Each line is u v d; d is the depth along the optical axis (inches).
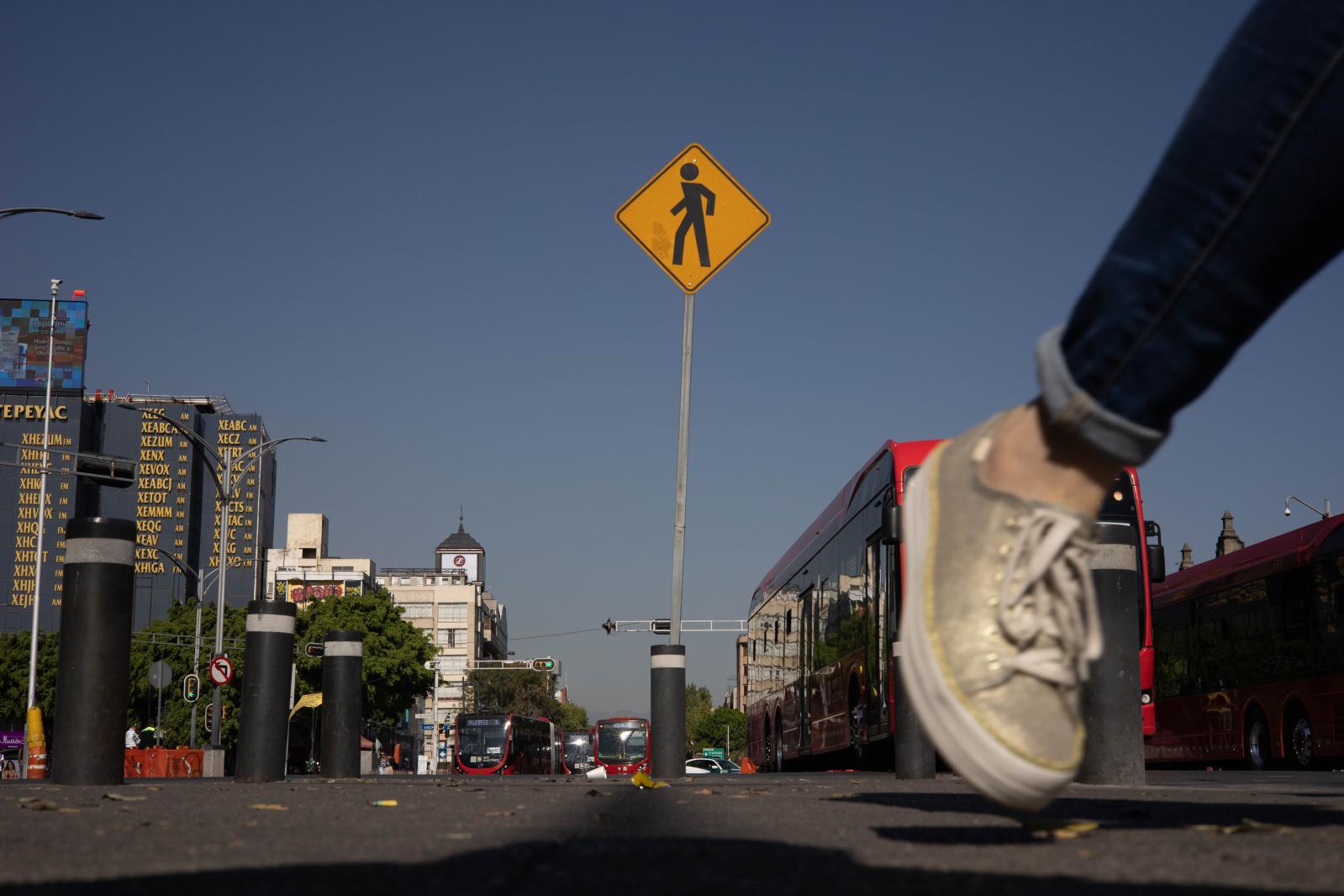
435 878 96.3
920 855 112.5
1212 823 151.9
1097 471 109.8
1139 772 326.6
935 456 119.8
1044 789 110.2
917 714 114.6
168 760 1342.3
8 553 5241.1
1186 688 925.8
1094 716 327.3
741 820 160.2
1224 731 864.9
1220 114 93.9
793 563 996.6
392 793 258.5
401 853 116.4
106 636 320.5
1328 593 743.1
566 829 148.1
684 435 454.9
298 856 113.7
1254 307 97.3
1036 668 109.6
